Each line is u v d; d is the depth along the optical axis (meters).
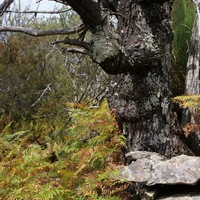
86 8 3.02
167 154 3.69
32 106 7.20
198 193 3.11
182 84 4.79
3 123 6.95
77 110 4.26
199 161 3.22
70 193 3.42
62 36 8.39
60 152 4.29
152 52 3.55
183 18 5.02
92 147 3.79
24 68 7.30
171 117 3.78
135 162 3.36
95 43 3.19
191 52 4.35
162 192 3.23
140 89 3.68
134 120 3.73
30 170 3.62
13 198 3.37
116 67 3.32
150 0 3.58
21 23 8.41
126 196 3.60
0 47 7.26
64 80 7.93
